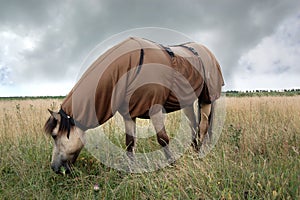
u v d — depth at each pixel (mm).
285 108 8188
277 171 3406
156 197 3277
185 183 3459
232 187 3227
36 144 5164
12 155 4707
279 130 5465
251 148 4637
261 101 10133
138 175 3852
